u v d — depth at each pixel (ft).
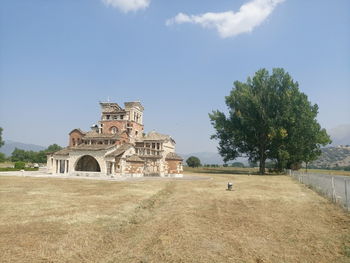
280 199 70.95
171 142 224.12
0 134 377.91
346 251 32.71
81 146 189.06
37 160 453.58
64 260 29.40
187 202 65.62
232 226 43.04
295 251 32.63
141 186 104.73
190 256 30.35
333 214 52.47
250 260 29.71
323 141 220.02
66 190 87.76
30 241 34.88
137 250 32.55
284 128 201.36
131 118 215.31
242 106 218.38
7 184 102.58
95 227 41.93
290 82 209.56
